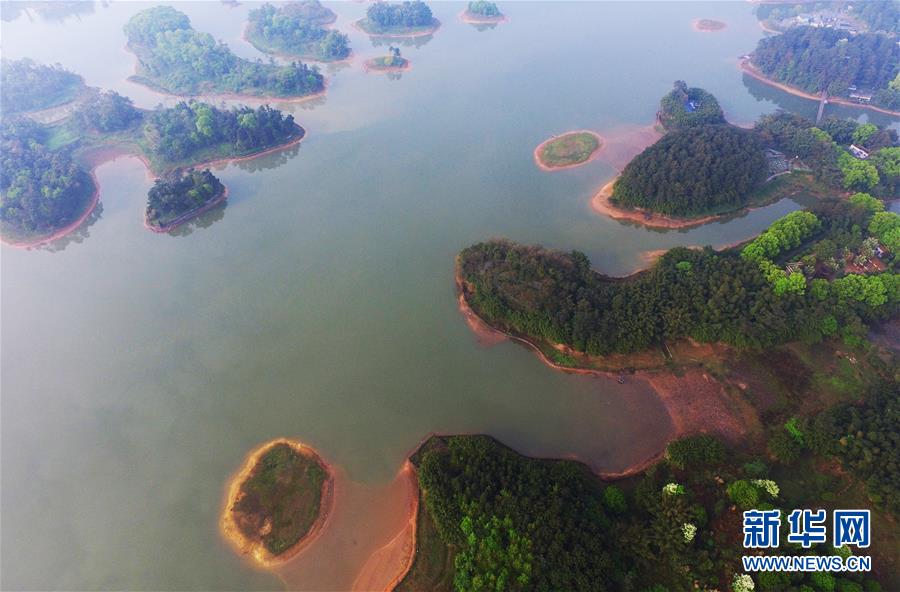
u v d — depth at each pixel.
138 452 94.94
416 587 73.31
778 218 132.12
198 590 77.50
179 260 136.25
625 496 79.06
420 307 116.88
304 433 94.62
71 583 79.81
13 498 90.62
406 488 85.75
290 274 128.25
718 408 91.31
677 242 128.00
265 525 82.50
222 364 108.38
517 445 90.19
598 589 65.19
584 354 101.56
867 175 130.88
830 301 99.62
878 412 82.88
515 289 108.31
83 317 122.62
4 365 113.00
